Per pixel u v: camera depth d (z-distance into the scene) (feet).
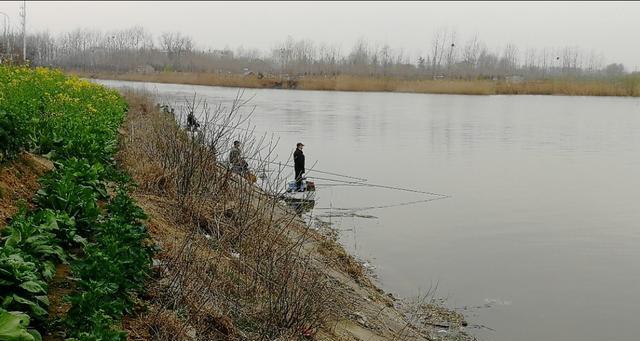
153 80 309.01
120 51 388.78
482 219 54.80
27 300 15.60
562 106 208.44
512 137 119.44
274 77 329.31
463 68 393.50
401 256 43.75
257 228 30.99
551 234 50.47
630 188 69.72
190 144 37.68
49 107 36.27
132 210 23.53
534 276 40.50
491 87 280.92
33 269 16.56
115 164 34.32
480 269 41.65
